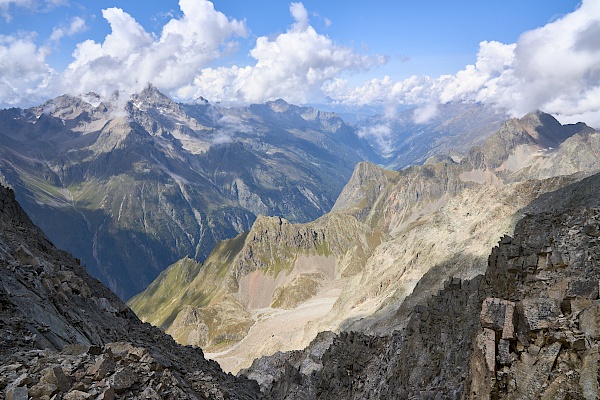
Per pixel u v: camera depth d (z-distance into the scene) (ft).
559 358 69.92
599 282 77.56
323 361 258.78
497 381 73.26
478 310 133.69
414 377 145.38
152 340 138.10
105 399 60.34
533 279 104.83
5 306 84.74
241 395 133.80
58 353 74.18
